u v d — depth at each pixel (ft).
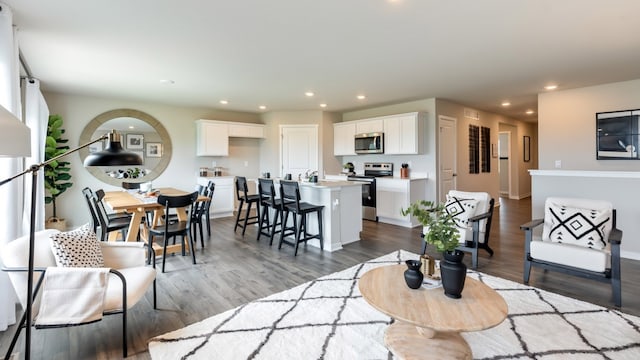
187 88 16.25
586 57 11.82
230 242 15.01
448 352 6.08
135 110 19.61
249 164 24.59
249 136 23.31
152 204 11.97
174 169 21.13
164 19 8.52
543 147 17.67
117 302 6.42
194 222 13.87
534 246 9.71
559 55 11.59
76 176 17.83
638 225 12.10
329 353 6.44
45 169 15.75
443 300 6.05
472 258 11.55
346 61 12.17
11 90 7.61
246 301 8.82
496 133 25.82
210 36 9.67
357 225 15.17
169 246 12.88
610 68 13.15
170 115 20.92
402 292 6.39
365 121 21.66
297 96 18.40
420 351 6.12
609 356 6.25
